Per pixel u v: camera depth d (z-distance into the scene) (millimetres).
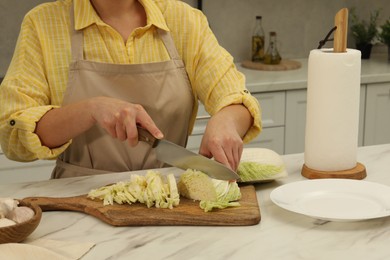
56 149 1458
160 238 1141
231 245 1105
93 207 1245
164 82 1625
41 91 1535
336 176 1436
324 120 1426
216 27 3271
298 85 2797
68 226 1205
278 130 2832
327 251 1075
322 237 1132
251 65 3121
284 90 2795
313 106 1438
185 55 1665
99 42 1583
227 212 1207
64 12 1588
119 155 1616
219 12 3258
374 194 1285
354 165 1472
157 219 1188
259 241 1119
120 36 1590
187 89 1672
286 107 2818
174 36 1659
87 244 1103
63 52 1562
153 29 1628
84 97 1579
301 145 2891
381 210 1214
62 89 1566
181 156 1300
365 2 3480
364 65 3176
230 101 1550
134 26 1619
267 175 1379
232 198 1260
